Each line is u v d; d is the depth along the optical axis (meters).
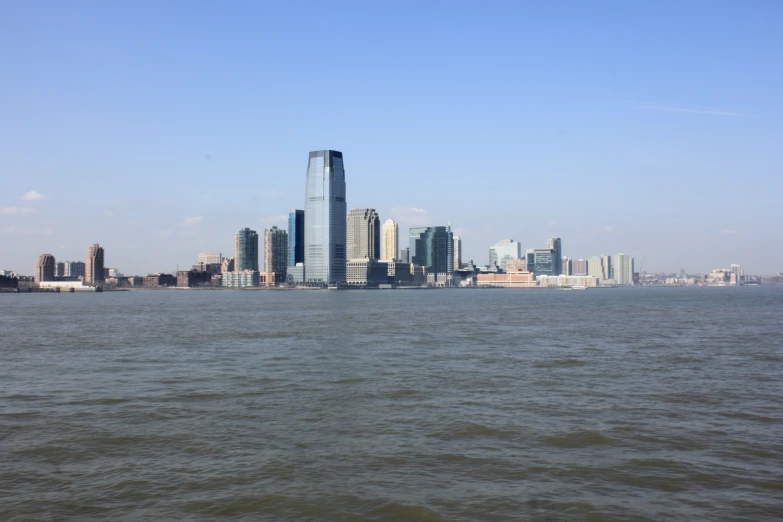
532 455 41.97
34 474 38.84
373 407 56.62
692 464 40.16
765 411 54.59
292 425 50.19
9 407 57.53
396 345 107.75
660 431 47.91
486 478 37.72
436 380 70.62
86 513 33.00
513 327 149.12
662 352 96.44
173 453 42.84
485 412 54.41
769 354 93.56
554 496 34.97
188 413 54.69
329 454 42.31
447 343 110.88
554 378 71.94
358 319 184.25
